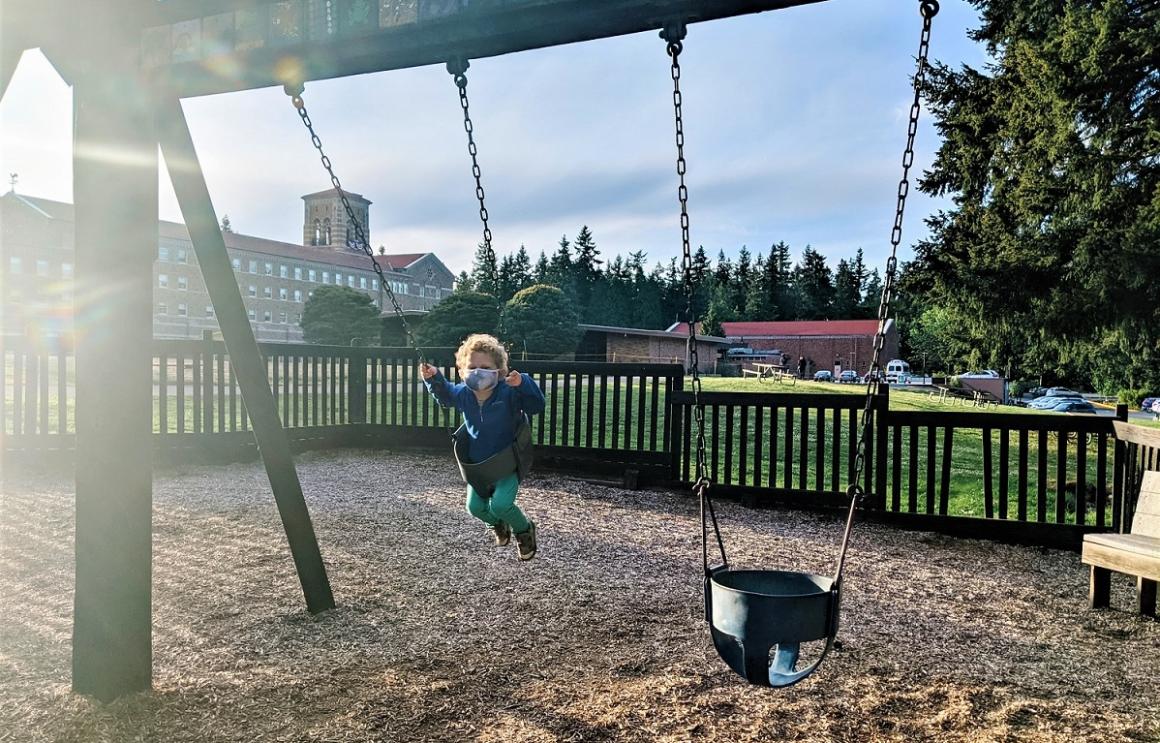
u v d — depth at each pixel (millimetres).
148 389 3418
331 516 6910
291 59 3572
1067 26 12977
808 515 7562
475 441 4047
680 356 60656
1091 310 14195
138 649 3361
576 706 3314
